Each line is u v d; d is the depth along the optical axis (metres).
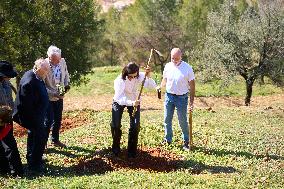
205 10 41.53
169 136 12.09
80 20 25.42
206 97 37.50
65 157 11.02
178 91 11.40
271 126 15.93
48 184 8.96
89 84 39.66
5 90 9.82
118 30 50.06
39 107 9.65
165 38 42.78
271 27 29.53
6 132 9.33
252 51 30.98
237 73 30.91
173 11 43.97
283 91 38.59
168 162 10.66
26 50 22.11
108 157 10.87
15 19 22.33
